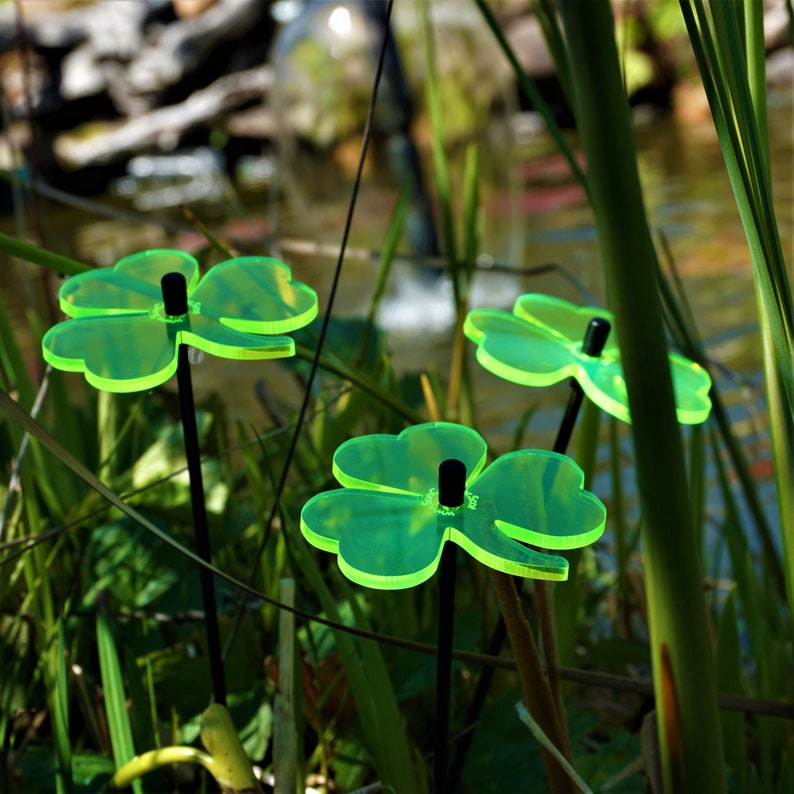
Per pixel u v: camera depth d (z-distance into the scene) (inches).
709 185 253.6
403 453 40.3
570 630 47.8
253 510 59.6
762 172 40.3
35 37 395.5
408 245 222.7
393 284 204.5
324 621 41.4
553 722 40.8
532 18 402.6
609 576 72.8
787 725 50.1
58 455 38.7
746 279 171.8
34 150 62.1
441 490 38.6
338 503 39.1
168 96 399.2
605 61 36.9
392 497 39.3
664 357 37.8
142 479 52.0
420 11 55.6
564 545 38.5
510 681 50.9
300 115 245.4
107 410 55.2
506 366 41.8
